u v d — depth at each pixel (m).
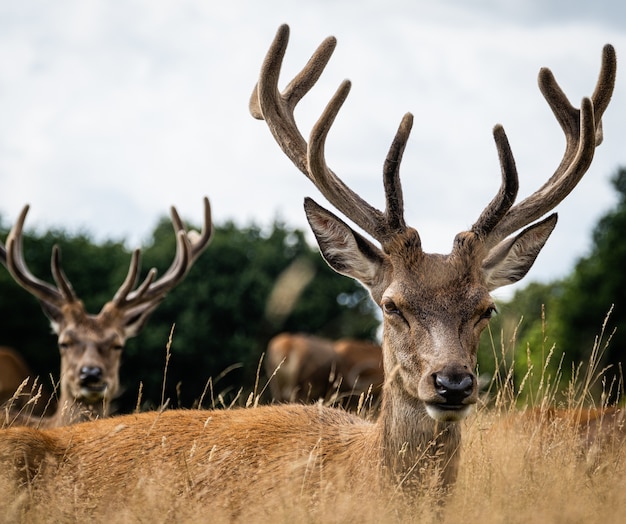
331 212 13.18
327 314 80.69
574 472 12.59
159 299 26.77
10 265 25.72
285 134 14.44
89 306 77.69
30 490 12.08
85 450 13.48
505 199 13.00
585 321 64.75
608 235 71.81
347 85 13.16
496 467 12.43
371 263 13.02
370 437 12.64
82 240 82.12
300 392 34.88
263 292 79.81
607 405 15.93
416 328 12.15
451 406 11.59
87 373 24.11
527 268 13.43
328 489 11.40
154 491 11.46
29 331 73.44
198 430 13.50
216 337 77.94
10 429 13.50
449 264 12.58
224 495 12.31
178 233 27.95
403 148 13.01
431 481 11.46
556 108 14.64
